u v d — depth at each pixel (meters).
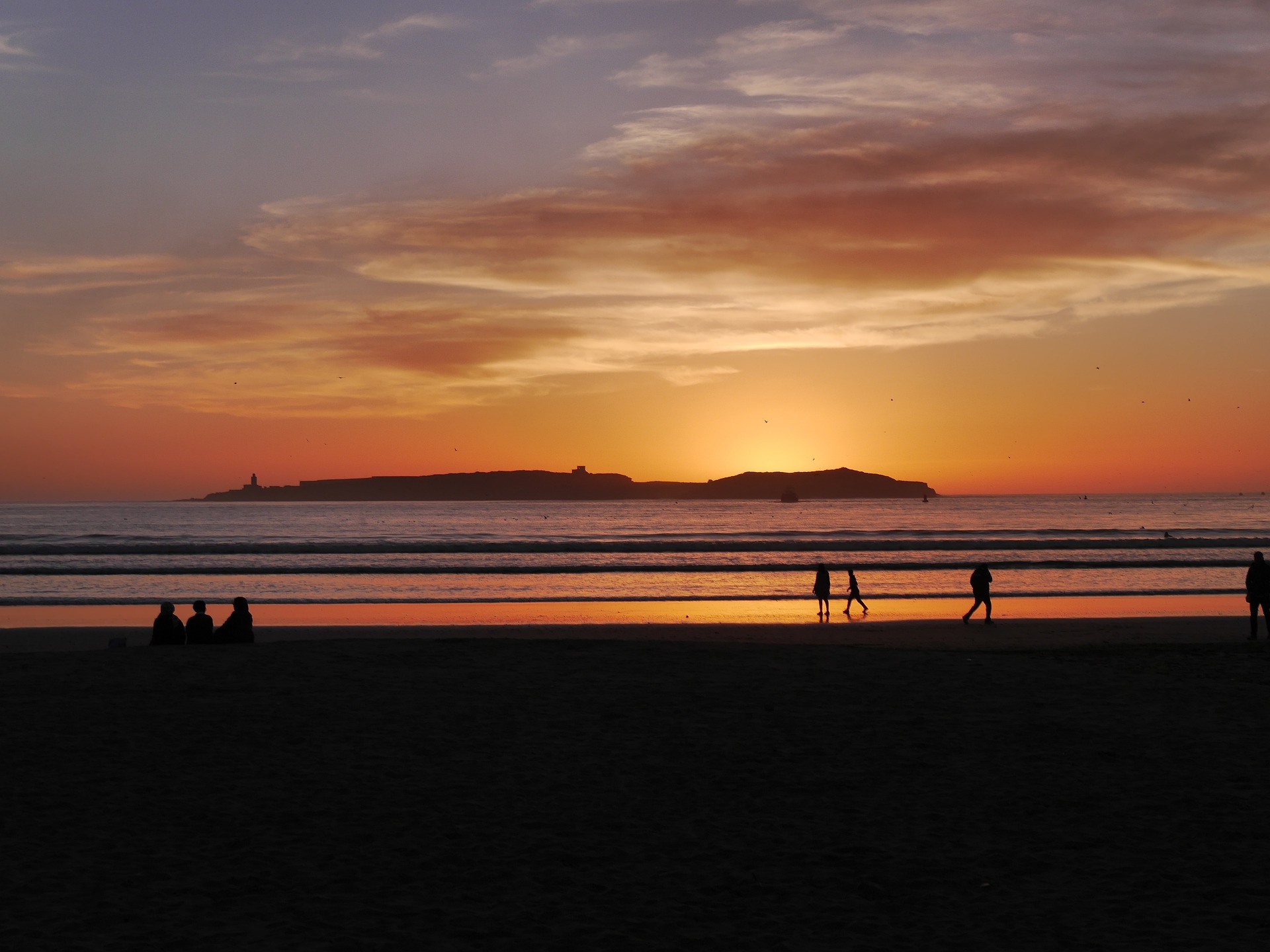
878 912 5.71
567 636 22.33
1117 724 10.06
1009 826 7.16
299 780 8.10
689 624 24.89
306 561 49.97
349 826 7.11
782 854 6.66
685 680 12.10
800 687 11.77
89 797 7.57
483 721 10.07
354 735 9.45
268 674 12.17
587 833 7.04
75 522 138.75
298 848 6.66
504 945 5.27
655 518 156.62
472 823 7.21
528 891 6.02
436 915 5.64
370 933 5.38
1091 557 51.81
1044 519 146.00
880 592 34.34
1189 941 5.24
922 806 7.62
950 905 5.81
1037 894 5.95
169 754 8.72
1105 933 5.37
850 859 6.55
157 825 7.04
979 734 9.66
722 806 7.63
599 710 10.56
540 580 40.69
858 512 190.00
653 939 5.36
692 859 6.57
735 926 5.54
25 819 7.07
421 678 12.09
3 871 6.14
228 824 7.08
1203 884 6.05
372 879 6.17
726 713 10.46
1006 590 35.16
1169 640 20.73
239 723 9.78
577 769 8.52
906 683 12.05
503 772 8.43
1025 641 20.88
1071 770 8.51
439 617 27.53
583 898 5.93
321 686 11.51
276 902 5.79
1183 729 9.85
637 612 28.94
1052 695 11.43
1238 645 17.88
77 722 9.72
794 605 30.86
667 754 8.97
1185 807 7.53
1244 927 5.41
